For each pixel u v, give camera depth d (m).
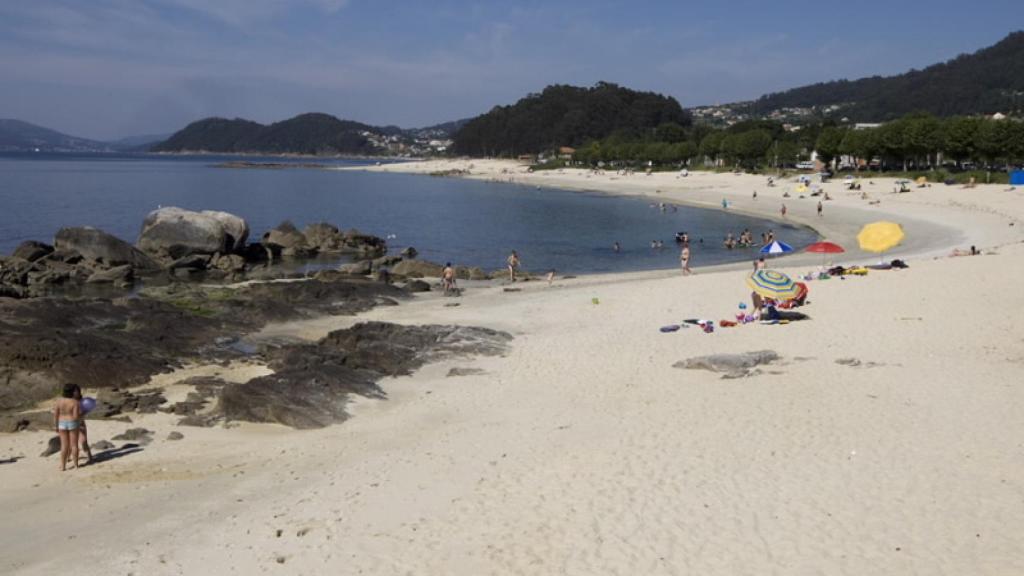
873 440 14.88
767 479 13.28
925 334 23.80
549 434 16.73
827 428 15.74
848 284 33.19
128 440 18.38
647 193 124.62
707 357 21.78
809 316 27.78
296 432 18.83
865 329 25.02
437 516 12.69
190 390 22.62
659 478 13.59
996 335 23.08
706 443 15.26
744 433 15.73
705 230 73.12
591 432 16.61
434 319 31.62
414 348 25.81
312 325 31.00
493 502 13.06
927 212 72.19
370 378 22.73
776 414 16.84
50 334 24.91
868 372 19.88
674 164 176.25
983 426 15.30
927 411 16.47
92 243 47.41
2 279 41.84
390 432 18.28
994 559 10.17
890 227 36.75
